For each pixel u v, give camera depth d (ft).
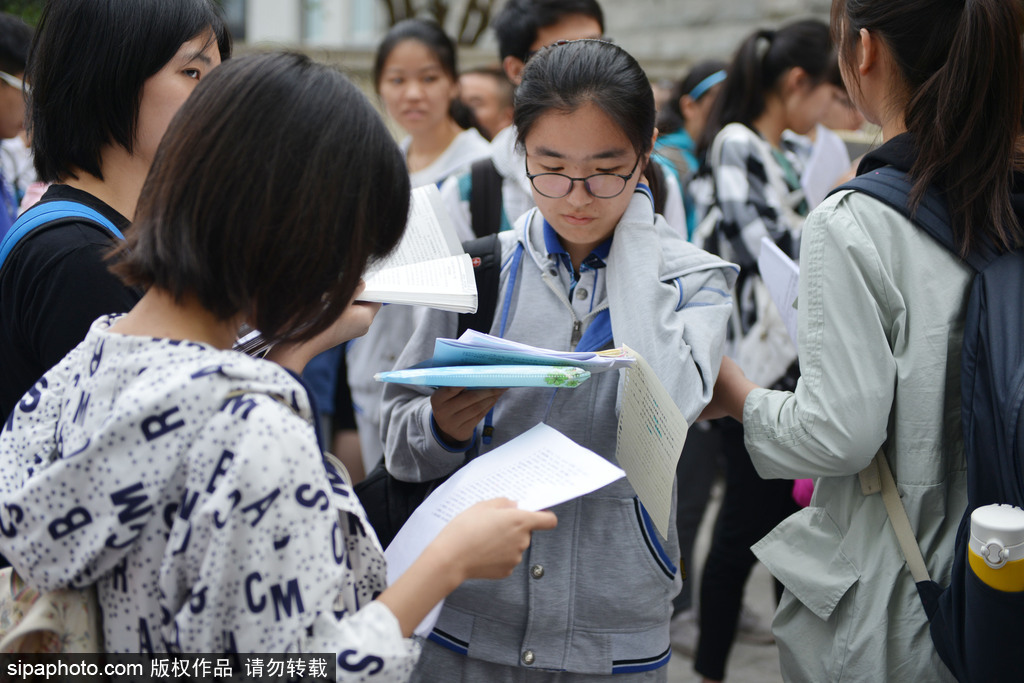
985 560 4.25
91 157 4.93
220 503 3.03
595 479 4.08
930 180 4.97
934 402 4.92
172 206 3.26
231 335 3.57
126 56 4.73
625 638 5.13
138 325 3.48
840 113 13.55
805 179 11.21
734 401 5.60
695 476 10.84
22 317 4.63
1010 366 4.59
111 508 3.12
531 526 3.82
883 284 4.99
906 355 4.97
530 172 4.97
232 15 26.00
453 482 4.47
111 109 4.81
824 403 4.98
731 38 22.84
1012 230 4.88
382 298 4.50
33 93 4.92
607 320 5.12
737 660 10.20
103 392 3.33
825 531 5.50
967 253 4.89
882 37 5.15
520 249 5.33
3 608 3.78
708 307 5.07
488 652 5.09
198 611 3.06
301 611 3.14
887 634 5.15
